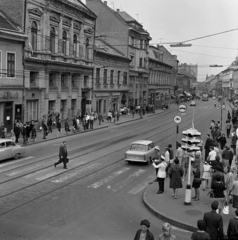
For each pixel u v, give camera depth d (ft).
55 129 126.31
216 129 97.91
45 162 70.85
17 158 73.97
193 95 501.56
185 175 60.29
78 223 39.50
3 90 101.24
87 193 51.44
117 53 195.42
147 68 240.53
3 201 46.37
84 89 152.25
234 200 42.88
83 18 147.74
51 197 48.80
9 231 36.50
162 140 106.73
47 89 122.42
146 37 231.09
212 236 29.73
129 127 143.23
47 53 119.85
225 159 60.80
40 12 115.85
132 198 49.88
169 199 48.24
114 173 64.28
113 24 207.00
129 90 213.87
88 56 154.40
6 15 109.50
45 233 36.32
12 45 103.91
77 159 75.05
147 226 27.55
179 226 39.40
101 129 135.13
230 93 428.97
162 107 265.95
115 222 40.27
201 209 44.01
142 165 71.77
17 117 108.47
